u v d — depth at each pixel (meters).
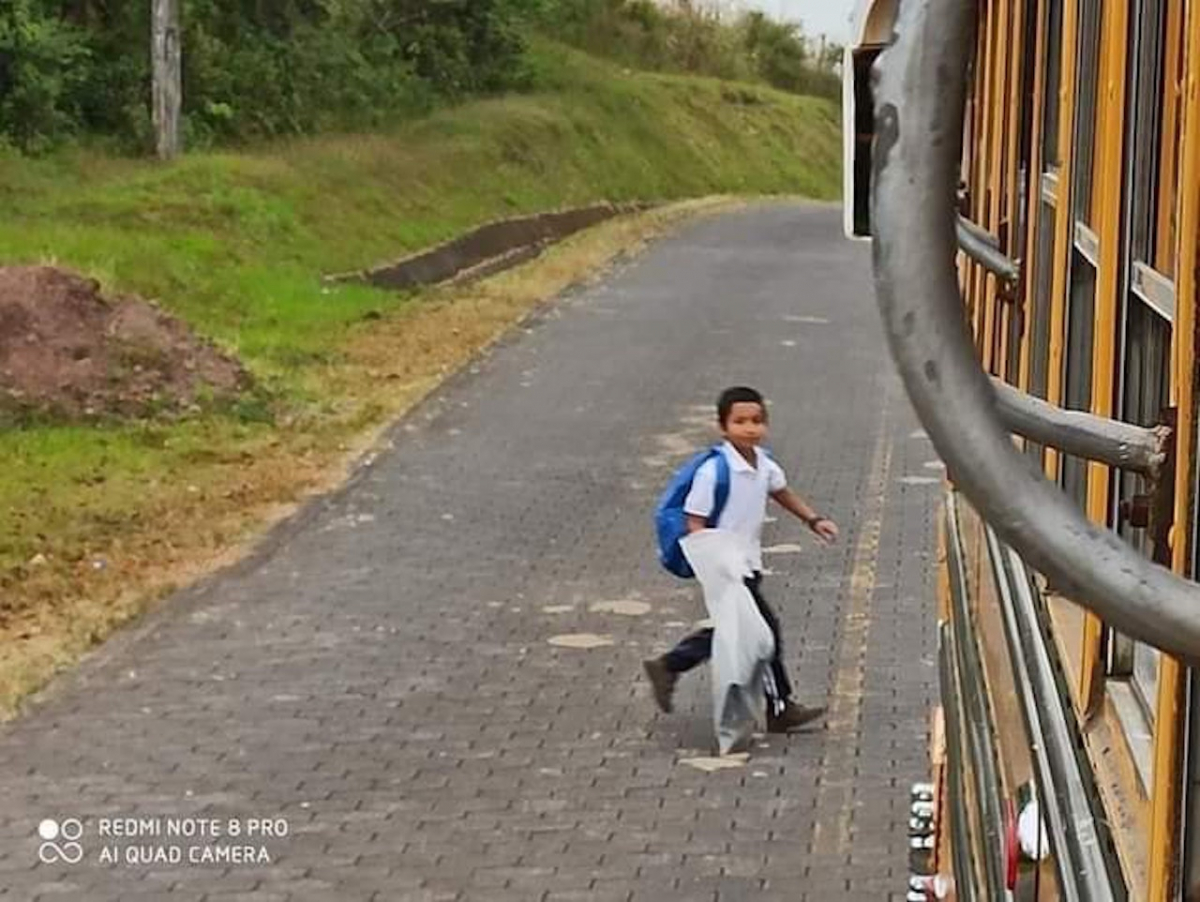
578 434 13.89
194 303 17.53
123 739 7.46
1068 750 2.09
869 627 9.03
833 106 54.19
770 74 54.22
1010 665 2.76
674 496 7.49
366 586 9.79
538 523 11.19
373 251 22.62
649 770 7.15
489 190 29.23
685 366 16.95
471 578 9.96
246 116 27.14
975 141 4.29
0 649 8.64
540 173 32.03
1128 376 2.04
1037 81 3.13
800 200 41.91
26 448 12.51
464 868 6.24
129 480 12.03
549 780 7.04
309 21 30.69
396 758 7.26
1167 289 1.79
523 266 24.62
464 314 19.61
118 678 8.27
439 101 33.81
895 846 6.40
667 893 6.05
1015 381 3.26
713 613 7.39
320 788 6.95
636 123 39.81
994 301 3.61
